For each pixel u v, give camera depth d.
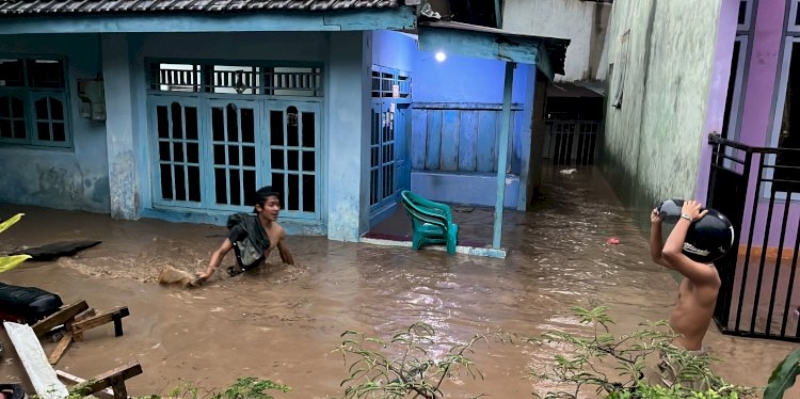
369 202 7.92
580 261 6.91
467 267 6.54
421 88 10.49
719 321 4.99
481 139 10.39
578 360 2.41
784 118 7.09
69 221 8.24
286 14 6.29
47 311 4.39
